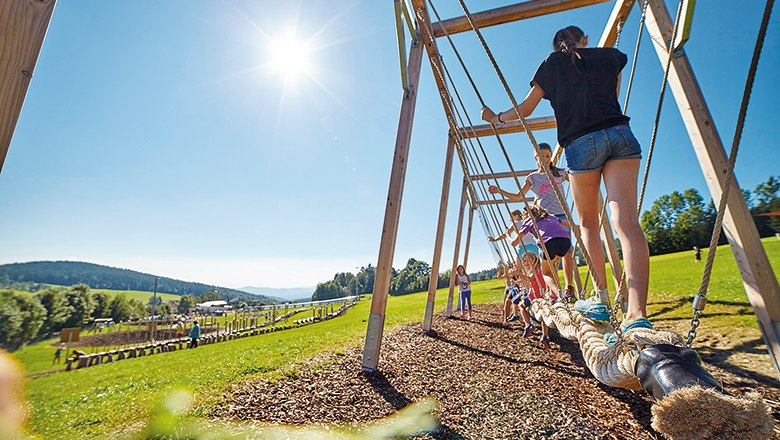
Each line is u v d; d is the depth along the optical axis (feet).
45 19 3.64
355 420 9.38
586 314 7.01
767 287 8.07
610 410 9.55
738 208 8.48
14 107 3.31
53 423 12.89
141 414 11.51
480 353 16.88
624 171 5.77
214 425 9.18
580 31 7.16
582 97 6.17
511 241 16.66
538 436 8.30
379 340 13.84
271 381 12.71
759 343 11.72
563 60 6.58
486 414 9.62
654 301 22.35
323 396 11.18
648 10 9.72
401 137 14.92
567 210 5.15
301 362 15.78
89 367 56.13
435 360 15.55
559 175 14.32
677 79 9.26
